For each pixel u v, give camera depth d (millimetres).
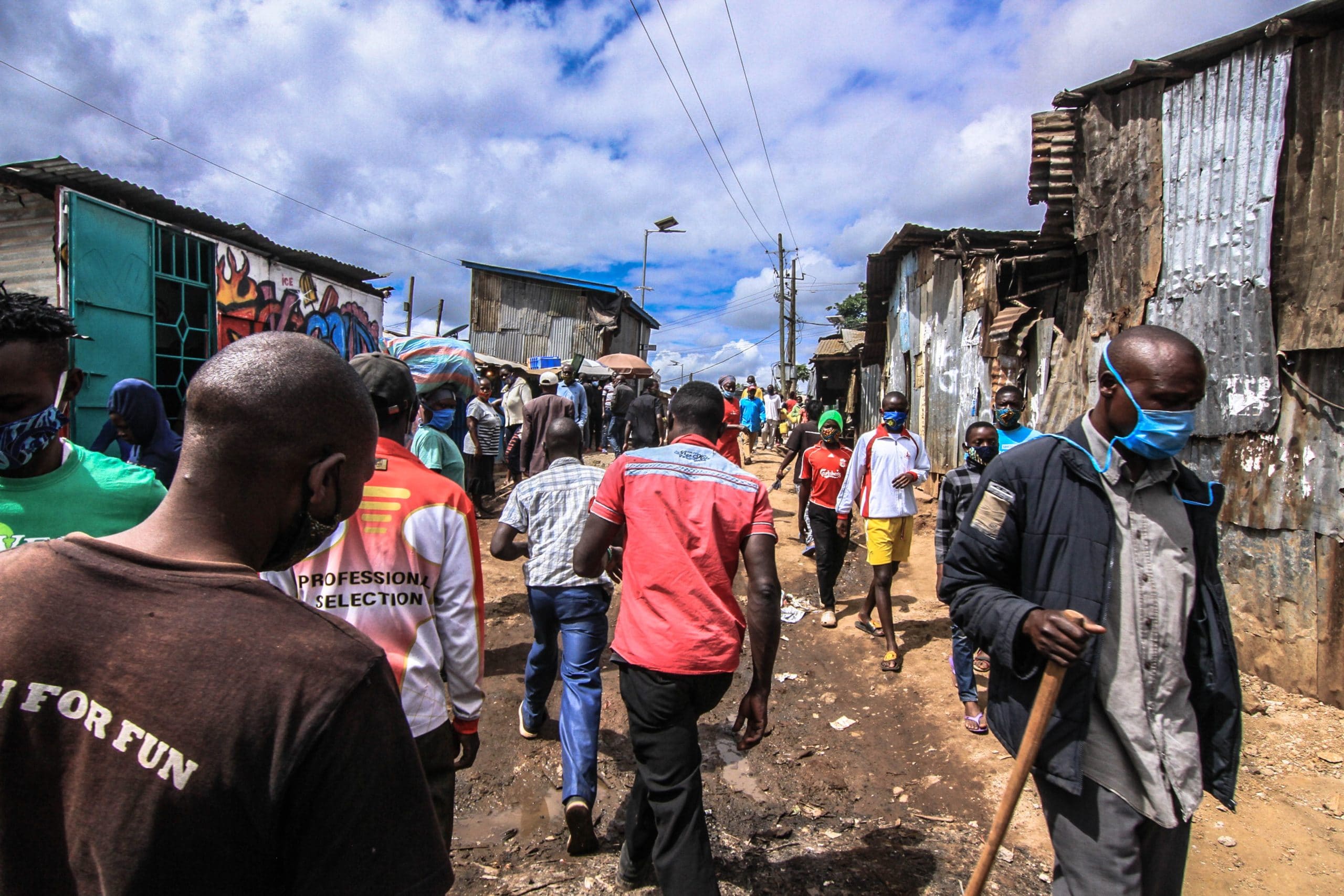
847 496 5223
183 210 7504
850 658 5168
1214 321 4645
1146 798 1808
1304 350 4164
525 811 3260
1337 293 3998
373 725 826
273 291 9383
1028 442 2033
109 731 767
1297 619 4234
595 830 3127
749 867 2879
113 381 6805
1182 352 1753
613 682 4703
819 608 6227
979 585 1990
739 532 2428
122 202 7055
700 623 2340
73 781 769
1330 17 4016
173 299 7742
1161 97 5008
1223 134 4594
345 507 1006
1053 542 1884
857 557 7770
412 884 842
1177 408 1749
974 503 2035
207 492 887
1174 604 1846
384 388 2076
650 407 9727
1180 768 1811
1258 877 2832
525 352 21453
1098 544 1846
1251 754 3695
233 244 8609
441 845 899
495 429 9031
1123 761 1827
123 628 791
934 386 10117
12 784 775
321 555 1939
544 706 3816
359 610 1932
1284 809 3256
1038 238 6973
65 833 771
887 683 4730
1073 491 1893
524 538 8031
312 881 799
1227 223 4566
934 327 10172
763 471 14445
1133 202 5211
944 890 2740
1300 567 4215
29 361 1713
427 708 1961
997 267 8141
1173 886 1895
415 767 883
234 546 902
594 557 2555
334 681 806
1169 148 4965
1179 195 4895
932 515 9234
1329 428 4090
